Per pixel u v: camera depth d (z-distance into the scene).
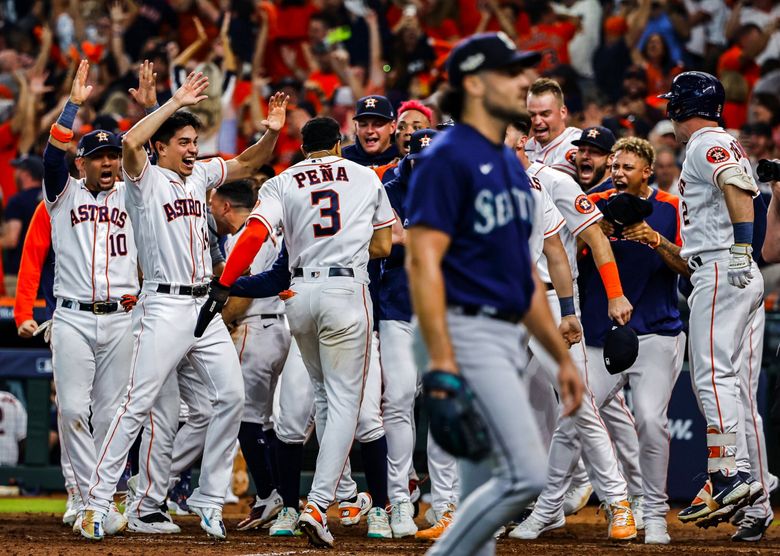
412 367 23.47
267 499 24.83
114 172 23.77
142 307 22.45
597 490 23.34
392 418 23.55
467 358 12.44
